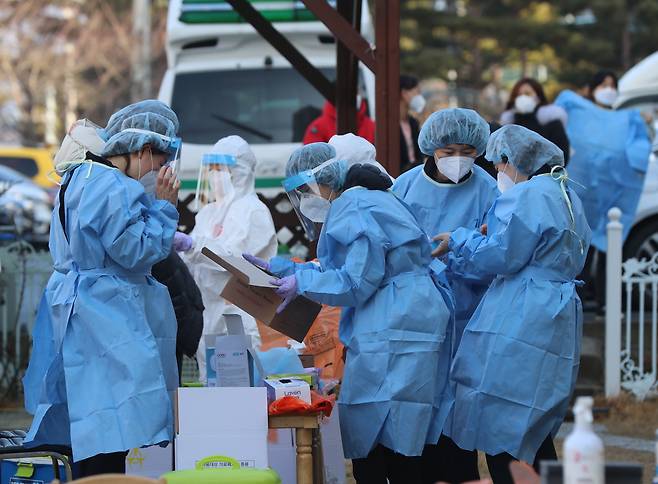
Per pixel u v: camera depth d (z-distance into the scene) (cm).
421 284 1380
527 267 1387
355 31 1945
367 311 1381
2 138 9125
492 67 8150
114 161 1381
